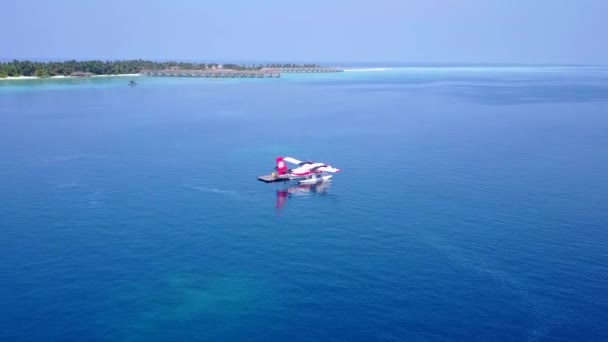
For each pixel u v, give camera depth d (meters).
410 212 67.25
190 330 40.81
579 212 66.12
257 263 52.19
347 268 50.94
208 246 56.56
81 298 45.28
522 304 44.19
